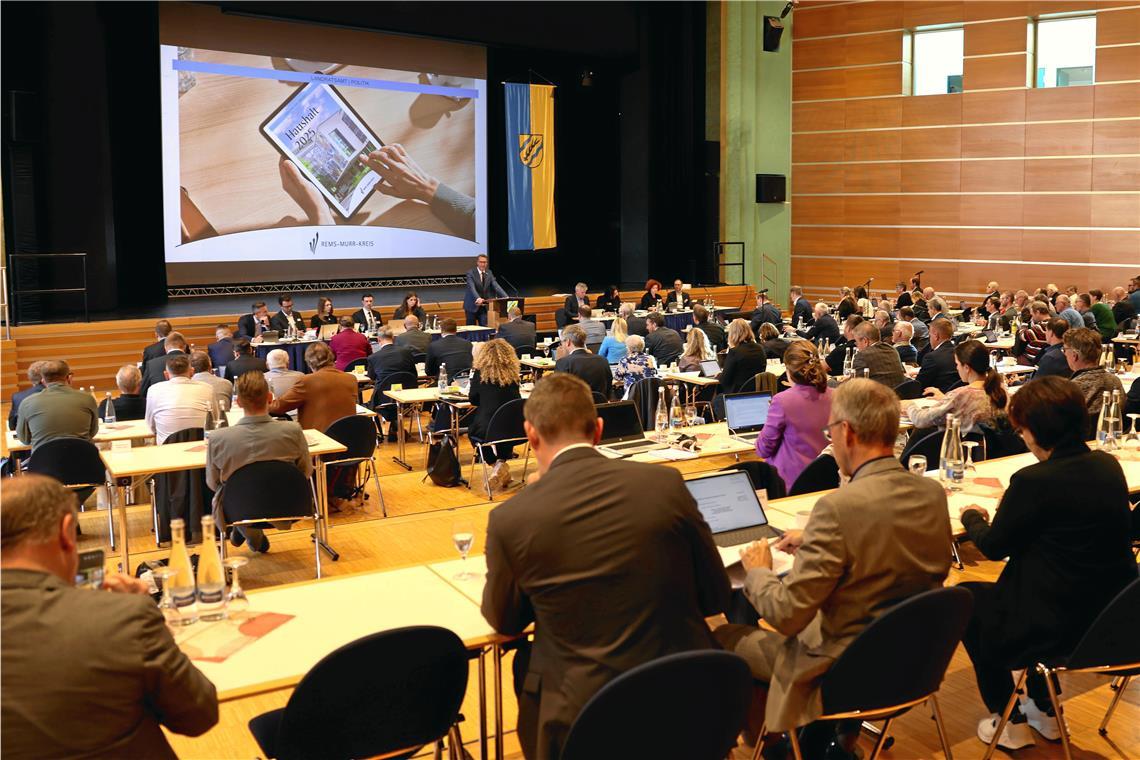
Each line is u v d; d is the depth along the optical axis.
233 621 3.18
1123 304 15.18
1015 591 3.58
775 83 22.80
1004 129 20.67
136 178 16.88
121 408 7.91
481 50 19.86
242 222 17.47
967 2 20.73
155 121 16.67
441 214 19.69
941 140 21.41
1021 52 20.30
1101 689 4.43
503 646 3.44
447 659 2.90
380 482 8.87
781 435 5.48
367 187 18.72
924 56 21.62
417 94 19.11
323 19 16.47
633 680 2.43
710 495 4.02
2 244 14.05
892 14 21.62
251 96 17.31
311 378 7.69
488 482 8.31
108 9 15.94
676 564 2.67
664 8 21.02
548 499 2.66
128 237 16.94
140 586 2.72
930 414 6.17
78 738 2.23
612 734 2.47
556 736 2.62
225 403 8.02
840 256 22.88
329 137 18.19
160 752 2.38
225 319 15.23
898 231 22.12
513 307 14.78
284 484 5.64
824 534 2.95
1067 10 19.67
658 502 2.67
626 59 21.14
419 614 3.24
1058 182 20.17
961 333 13.78
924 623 2.96
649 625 2.62
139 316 15.23
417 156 19.25
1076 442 3.54
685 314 17.17
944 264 21.64
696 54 21.81
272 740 3.01
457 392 8.90
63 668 2.21
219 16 16.88
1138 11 19.05
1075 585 3.46
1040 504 3.46
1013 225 20.77
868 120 22.25
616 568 2.61
